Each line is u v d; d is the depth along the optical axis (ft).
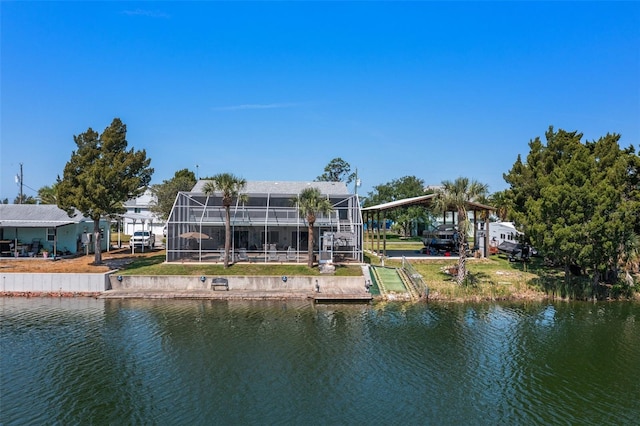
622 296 128.06
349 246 151.12
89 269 138.41
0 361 79.30
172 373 74.84
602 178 131.95
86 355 82.17
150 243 198.90
